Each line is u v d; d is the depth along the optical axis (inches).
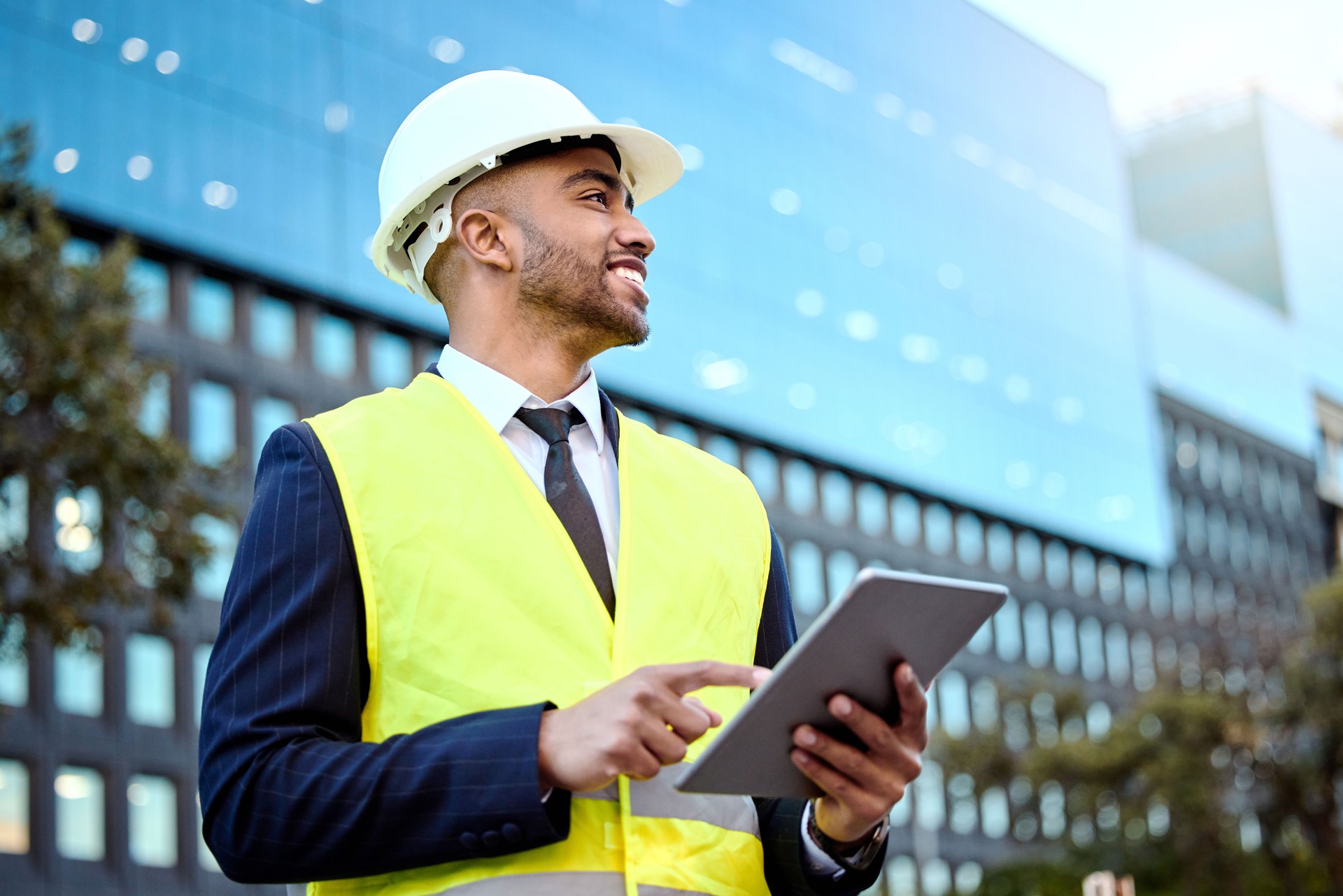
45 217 502.6
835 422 1696.6
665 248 1573.6
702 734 65.3
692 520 82.4
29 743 1079.0
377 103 1325.0
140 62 1184.8
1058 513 1972.2
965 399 1879.9
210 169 1205.7
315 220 1258.6
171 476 504.1
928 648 64.9
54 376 478.9
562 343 86.1
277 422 1240.2
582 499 79.1
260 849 68.1
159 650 1157.1
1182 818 1205.1
